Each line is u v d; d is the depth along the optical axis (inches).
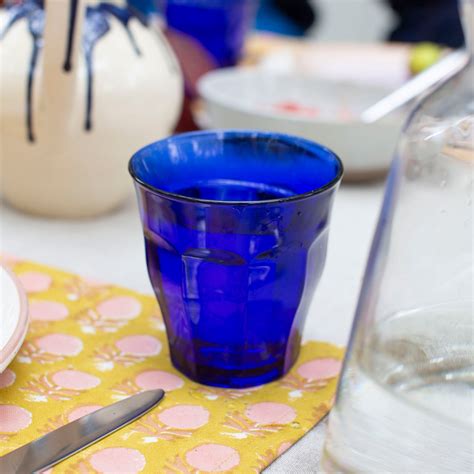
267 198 17.7
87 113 22.0
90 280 20.4
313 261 15.9
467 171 13.5
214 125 29.2
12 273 17.1
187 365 16.3
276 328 16.0
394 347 13.1
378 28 68.4
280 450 14.1
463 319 13.5
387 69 39.9
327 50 43.8
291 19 70.2
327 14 69.6
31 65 21.6
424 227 13.6
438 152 13.5
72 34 19.8
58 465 13.3
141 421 14.7
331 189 15.2
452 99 13.6
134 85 22.7
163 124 24.5
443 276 13.6
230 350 15.9
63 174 23.0
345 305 20.3
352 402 12.4
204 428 14.6
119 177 23.9
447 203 13.6
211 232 14.7
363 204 27.1
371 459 12.1
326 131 26.5
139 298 19.7
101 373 16.4
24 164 22.8
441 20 63.5
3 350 14.4
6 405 15.0
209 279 15.3
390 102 28.2
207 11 37.1
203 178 17.6
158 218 15.2
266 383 16.4
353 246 23.9
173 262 15.4
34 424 14.5
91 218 24.9
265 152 17.4
